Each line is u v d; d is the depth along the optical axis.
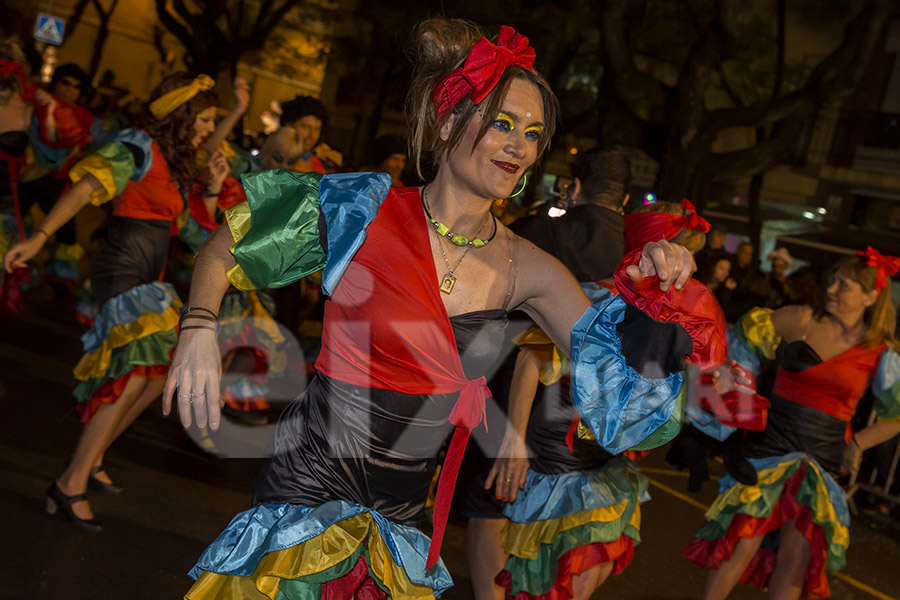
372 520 2.15
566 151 18.03
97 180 3.85
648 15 15.70
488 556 3.43
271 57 26.06
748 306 8.90
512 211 5.25
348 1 21.67
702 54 12.14
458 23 2.17
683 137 12.48
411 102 2.19
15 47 5.84
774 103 13.21
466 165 2.06
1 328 6.93
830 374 3.88
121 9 29.08
